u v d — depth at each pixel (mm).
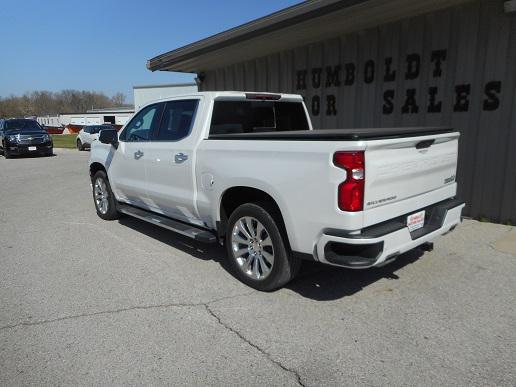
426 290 3986
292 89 9266
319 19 6738
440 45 6500
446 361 2895
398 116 7254
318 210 3344
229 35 8422
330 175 3223
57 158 20203
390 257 3406
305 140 3416
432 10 6414
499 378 2713
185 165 4680
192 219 4914
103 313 3695
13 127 21547
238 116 4898
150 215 5684
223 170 4156
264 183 3734
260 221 3906
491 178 6172
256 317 3564
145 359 3006
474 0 5965
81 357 3047
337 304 3758
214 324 3467
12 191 10523
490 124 6094
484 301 3744
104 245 5664
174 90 29297
